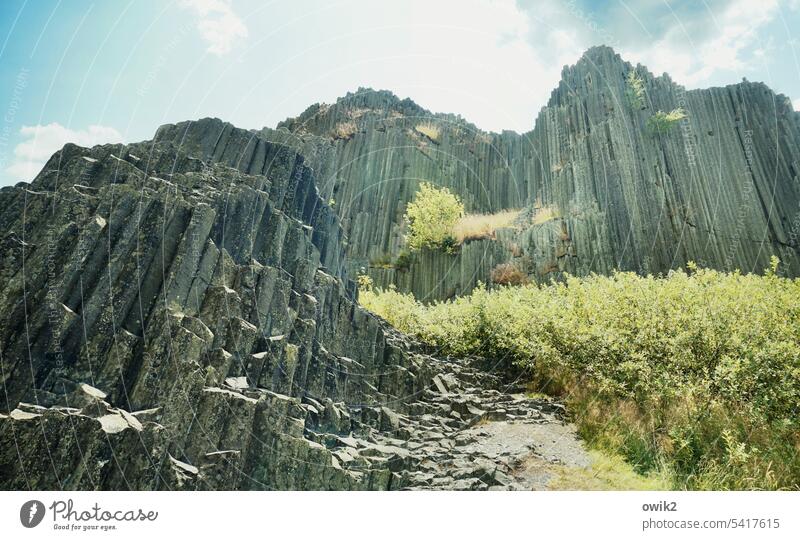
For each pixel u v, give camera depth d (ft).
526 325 36.27
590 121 115.03
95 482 14.17
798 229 98.32
